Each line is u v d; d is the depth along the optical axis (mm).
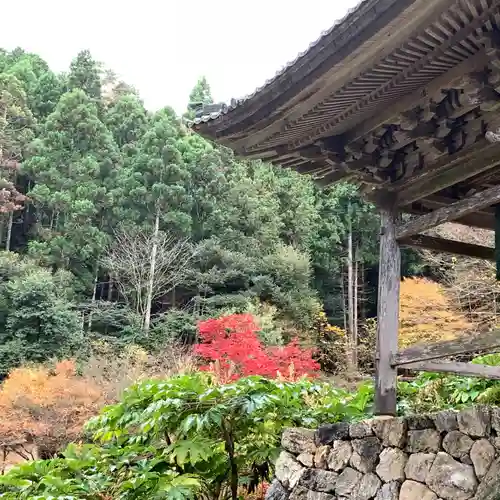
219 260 26469
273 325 21016
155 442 5133
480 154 4027
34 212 29906
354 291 26547
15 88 31844
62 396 13312
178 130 33719
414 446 3732
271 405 4699
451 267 13125
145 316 23781
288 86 3857
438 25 3242
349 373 18891
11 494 4480
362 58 3566
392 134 4500
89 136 29688
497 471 3203
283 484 4449
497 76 3428
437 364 3961
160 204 27391
